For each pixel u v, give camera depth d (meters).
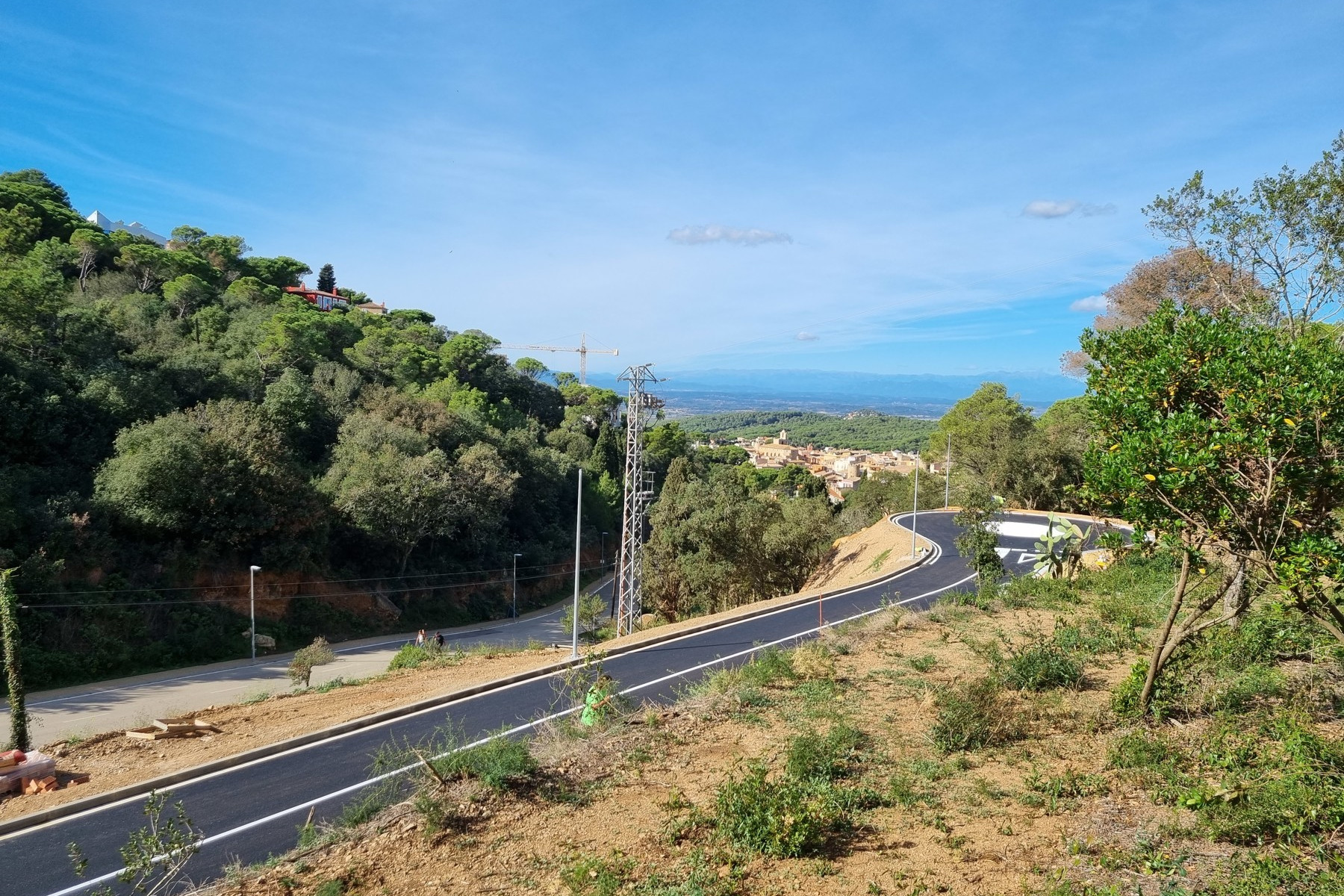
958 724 9.70
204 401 47.09
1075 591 19.58
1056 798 7.84
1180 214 13.70
